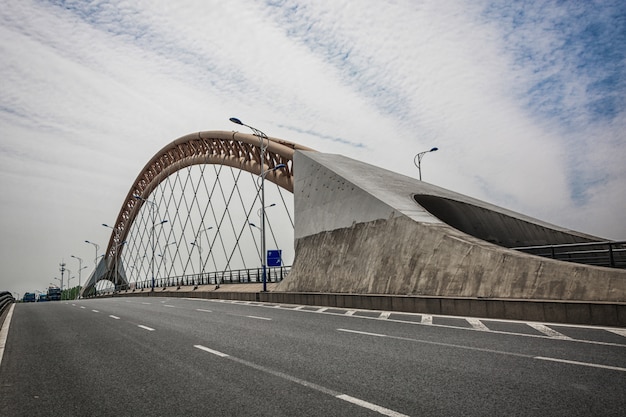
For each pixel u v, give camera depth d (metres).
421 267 17.73
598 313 10.80
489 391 5.35
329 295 20.97
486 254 15.17
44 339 11.88
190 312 19.84
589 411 4.50
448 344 8.89
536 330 10.38
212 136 64.88
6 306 29.70
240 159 58.84
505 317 12.86
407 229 19.78
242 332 11.82
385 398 5.19
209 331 12.25
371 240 21.98
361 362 7.34
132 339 11.10
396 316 15.03
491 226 30.78
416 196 26.80
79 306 29.50
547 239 32.62
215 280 48.78
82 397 5.74
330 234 26.03
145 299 37.94
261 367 7.15
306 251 28.20
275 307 21.83
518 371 6.34
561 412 4.50
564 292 12.10
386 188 26.17
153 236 60.75
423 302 15.75
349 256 23.16
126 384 6.33
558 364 6.70
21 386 6.51
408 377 6.19
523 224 32.97
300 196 30.83
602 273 11.49
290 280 28.47
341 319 14.71
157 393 5.77
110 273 120.00
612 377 5.81
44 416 5.02
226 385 6.05
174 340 10.61
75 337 12.03
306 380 6.19
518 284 13.44
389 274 19.44
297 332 11.56
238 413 4.80
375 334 10.75
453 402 4.95
